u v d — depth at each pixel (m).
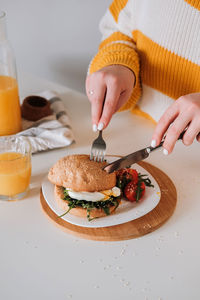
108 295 0.44
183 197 0.62
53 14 1.23
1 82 0.72
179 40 0.74
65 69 1.33
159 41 0.78
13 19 1.36
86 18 1.16
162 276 0.47
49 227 0.55
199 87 0.76
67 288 0.45
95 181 0.55
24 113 0.83
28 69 1.46
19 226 0.54
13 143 0.63
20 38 1.40
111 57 0.79
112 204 0.55
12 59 0.74
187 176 0.67
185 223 0.56
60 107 0.87
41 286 0.45
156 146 0.56
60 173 0.56
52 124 0.77
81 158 0.59
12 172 0.57
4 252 0.50
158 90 0.84
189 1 0.69
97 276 0.47
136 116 0.90
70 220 0.54
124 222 0.54
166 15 0.74
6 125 0.75
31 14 1.29
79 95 0.99
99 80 0.69
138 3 0.82
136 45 0.88
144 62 0.85
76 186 0.55
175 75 0.78
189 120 0.54
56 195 0.57
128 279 0.46
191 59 0.74
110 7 0.91
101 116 0.67
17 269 0.47
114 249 0.51
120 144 0.77
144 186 0.58
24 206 0.58
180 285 0.46
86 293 0.44
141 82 0.89
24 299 0.43
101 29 0.96
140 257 0.50
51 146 0.72
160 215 0.56
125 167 0.62
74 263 0.48
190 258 0.50
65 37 1.25
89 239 0.52
